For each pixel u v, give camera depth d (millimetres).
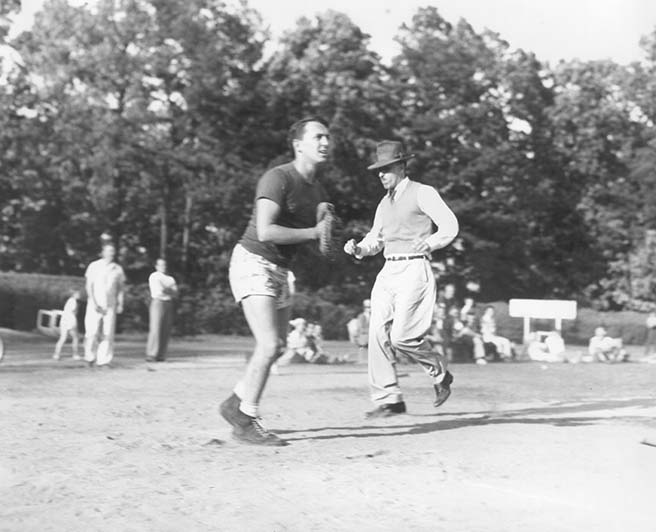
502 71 54094
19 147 44312
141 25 43062
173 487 4574
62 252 49281
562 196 56500
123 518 3949
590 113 56219
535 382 13531
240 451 5734
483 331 22625
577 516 4012
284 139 46500
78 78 44469
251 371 6109
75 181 47531
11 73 43969
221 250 49938
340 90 46406
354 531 3750
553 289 55750
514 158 52188
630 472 4996
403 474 4934
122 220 49438
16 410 8086
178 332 41188
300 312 43344
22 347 25172
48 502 4254
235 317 42781
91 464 5203
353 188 47625
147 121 43125
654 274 55312
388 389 7773
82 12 43625
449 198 51062
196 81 43438
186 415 7758
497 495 4430
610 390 11961
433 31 52625
